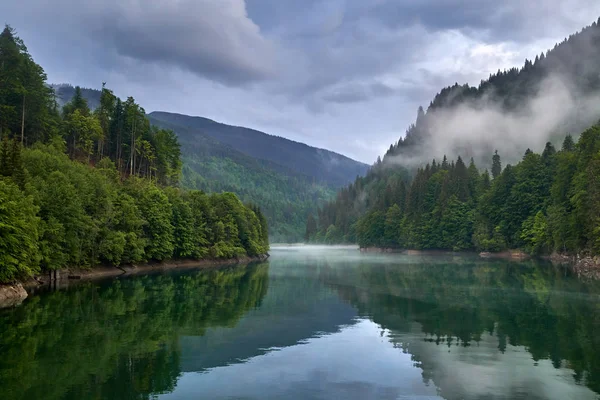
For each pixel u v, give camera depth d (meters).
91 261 68.00
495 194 137.00
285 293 52.53
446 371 24.08
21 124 90.69
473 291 53.75
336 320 37.09
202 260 103.75
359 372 23.95
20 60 91.94
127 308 41.72
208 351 27.67
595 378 22.88
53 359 25.52
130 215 77.12
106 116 123.31
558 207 102.81
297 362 25.61
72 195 61.94
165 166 138.12
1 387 21.08
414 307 43.16
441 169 193.50
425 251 164.62
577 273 74.25
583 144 101.06
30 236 48.69
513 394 20.88
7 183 51.78
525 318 37.56
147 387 21.36
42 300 44.84
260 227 143.12
